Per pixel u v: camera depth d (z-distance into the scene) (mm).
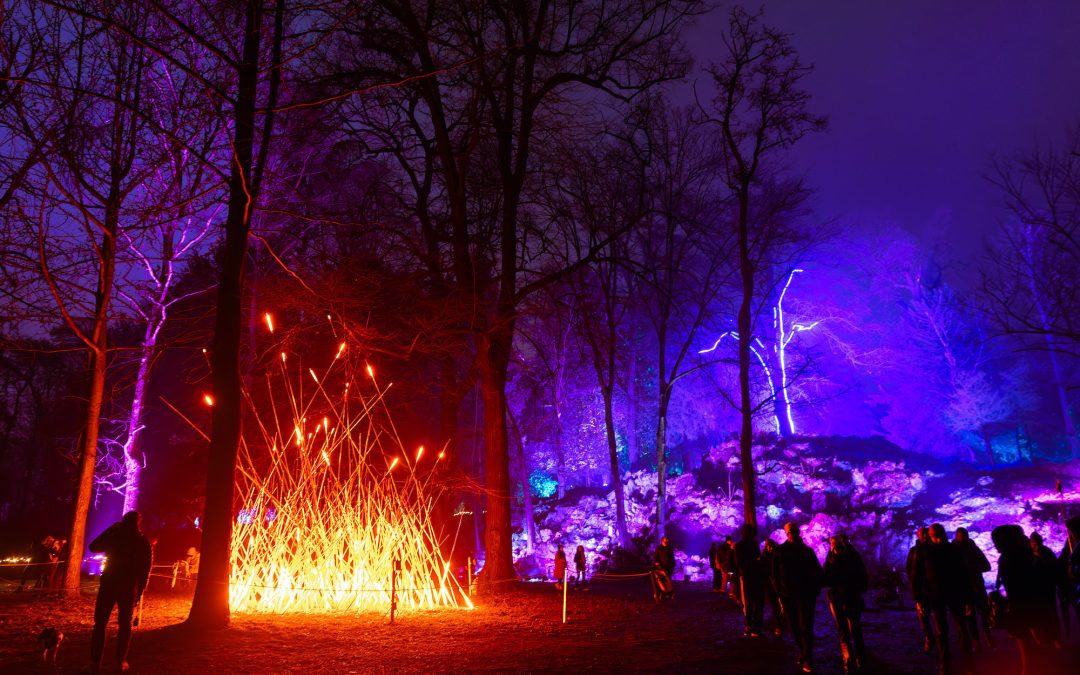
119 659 8219
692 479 37406
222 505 11555
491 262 23719
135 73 14555
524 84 22859
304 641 10727
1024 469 34875
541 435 44094
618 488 30281
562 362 33250
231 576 14312
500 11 21406
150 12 13875
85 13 9984
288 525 14477
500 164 23047
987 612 10156
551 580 27125
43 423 37875
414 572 15648
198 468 27766
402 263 21031
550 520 37469
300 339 20703
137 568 8320
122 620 8273
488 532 21359
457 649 10469
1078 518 8633
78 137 13602
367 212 22562
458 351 20875
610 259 23875
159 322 19328
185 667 8711
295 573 14422
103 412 26812
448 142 22172
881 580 19766
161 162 14969
